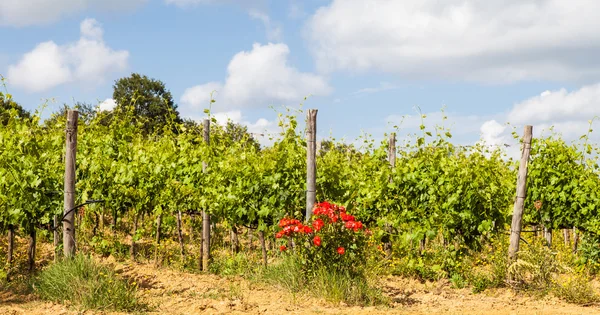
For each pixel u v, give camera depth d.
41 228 9.68
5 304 6.99
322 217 7.82
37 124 10.67
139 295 7.59
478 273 9.06
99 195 10.76
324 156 11.18
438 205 9.73
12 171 9.27
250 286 8.33
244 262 9.70
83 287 7.04
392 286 8.85
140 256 10.66
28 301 7.18
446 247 9.96
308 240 7.85
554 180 10.45
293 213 9.81
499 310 7.16
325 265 7.78
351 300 7.38
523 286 8.51
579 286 8.20
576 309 7.41
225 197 9.96
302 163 9.90
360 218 10.40
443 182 9.70
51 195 9.57
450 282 9.23
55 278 7.29
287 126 10.07
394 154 10.71
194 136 11.74
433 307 7.32
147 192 10.75
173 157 11.15
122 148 11.76
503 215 9.85
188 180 10.65
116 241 10.66
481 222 9.62
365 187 10.38
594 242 10.39
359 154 12.23
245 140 10.77
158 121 43.31
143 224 11.88
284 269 8.30
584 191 10.34
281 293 7.84
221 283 8.55
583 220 10.45
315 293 7.55
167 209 10.69
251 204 9.91
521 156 8.89
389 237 10.27
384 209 10.17
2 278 8.29
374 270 8.88
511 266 8.46
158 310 6.82
